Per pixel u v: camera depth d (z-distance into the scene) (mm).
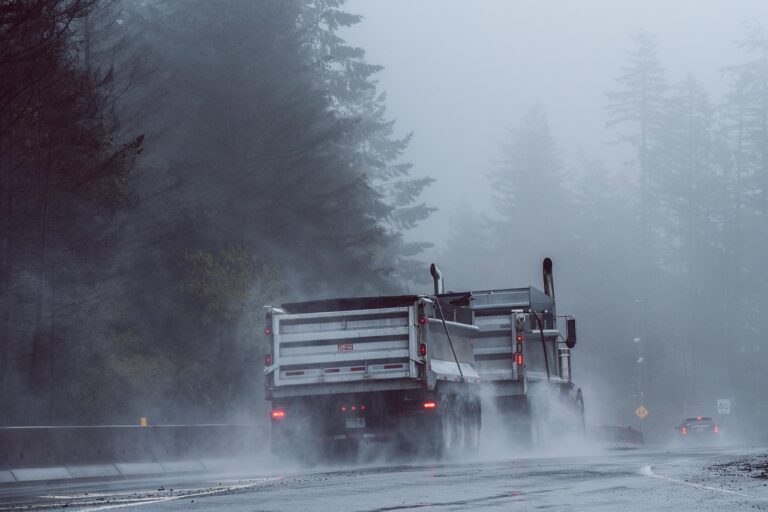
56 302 62312
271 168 91438
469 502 21500
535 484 26484
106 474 36906
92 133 60906
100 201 62562
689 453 48281
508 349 50031
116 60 79562
